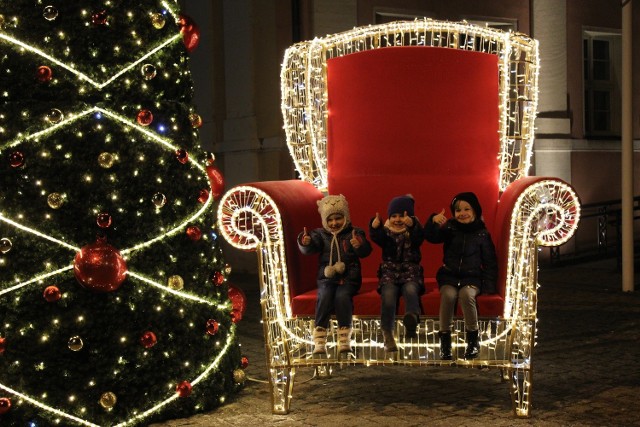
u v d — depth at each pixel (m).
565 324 7.77
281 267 5.00
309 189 5.90
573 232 4.81
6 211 4.52
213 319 5.19
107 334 4.64
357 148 6.08
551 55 13.09
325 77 6.23
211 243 5.23
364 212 6.06
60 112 4.55
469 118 6.03
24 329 4.51
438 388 5.49
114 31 4.74
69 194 4.59
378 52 6.05
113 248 4.54
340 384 5.67
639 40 14.27
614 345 6.77
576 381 5.58
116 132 4.71
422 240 5.12
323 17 11.38
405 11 11.95
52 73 4.60
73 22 4.64
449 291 4.89
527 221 4.77
